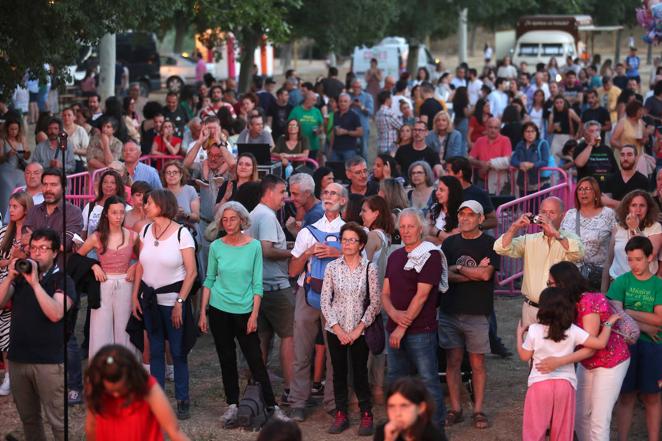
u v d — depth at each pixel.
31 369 8.93
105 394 6.75
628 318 8.95
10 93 16.92
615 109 29.66
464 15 56.34
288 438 5.96
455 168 12.08
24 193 11.40
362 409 10.08
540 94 25.83
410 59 49.41
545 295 8.63
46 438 9.86
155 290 10.38
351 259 9.91
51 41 15.90
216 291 10.28
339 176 17.59
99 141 16.80
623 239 10.47
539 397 8.67
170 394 11.34
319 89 29.55
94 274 10.42
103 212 10.58
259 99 25.84
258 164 16.61
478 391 10.29
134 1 17.09
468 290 9.99
